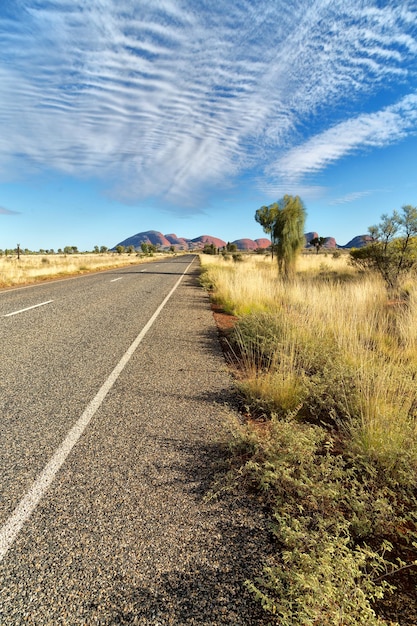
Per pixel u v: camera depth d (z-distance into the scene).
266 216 24.23
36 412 3.30
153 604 1.50
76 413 3.30
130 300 10.77
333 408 3.31
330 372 3.96
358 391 3.41
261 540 1.89
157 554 1.76
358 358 4.48
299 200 15.14
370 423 2.71
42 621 1.41
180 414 3.35
